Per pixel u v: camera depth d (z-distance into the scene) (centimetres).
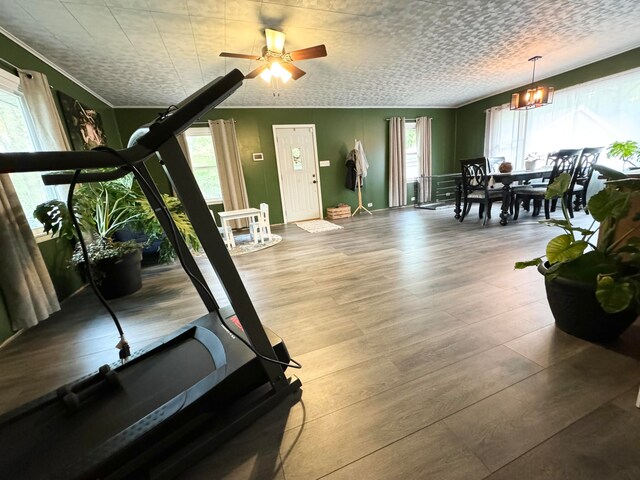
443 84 484
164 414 88
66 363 159
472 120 634
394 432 98
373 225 478
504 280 217
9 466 76
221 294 241
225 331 131
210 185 535
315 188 595
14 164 58
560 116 469
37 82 250
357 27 269
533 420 98
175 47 279
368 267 271
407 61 366
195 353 120
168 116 82
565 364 123
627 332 142
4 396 136
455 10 254
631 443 88
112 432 85
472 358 133
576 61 416
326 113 575
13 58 239
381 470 86
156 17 228
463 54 360
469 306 182
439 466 86
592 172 409
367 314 182
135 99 432
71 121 309
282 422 105
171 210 265
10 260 182
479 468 85
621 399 104
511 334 149
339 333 162
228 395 102
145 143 80
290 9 230
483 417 101
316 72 381
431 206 611
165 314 210
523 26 297
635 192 120
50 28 232
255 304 209
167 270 319
